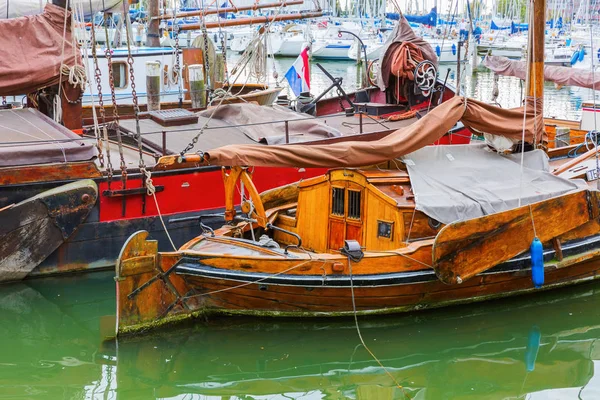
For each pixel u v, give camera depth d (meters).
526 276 11.59
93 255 12.98
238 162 11.00
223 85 19.42
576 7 44.12
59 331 11.13
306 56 19.69
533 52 12.64
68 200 12.48
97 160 13.49
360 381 9.83
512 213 10.90
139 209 13.17
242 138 14.66
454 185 11.55
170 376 9.85
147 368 10.05
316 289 10.64
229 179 11.45
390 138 11.69
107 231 12.99
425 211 10.93
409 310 11.30
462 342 10.84
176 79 20.53
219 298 10.73
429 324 11.30
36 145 12.57
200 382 9.74
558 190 11.80
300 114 15.96
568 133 18.36
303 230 12.04
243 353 10.42
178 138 14.37
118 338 10.35
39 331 11.12
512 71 20.03
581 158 13.48
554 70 19.70
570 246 11.68
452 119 11.85
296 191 12.98
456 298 11.44
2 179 12.12
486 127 12.23
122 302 10.20
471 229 10.64
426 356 10.43
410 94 17.47
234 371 10.00
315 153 11.17
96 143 14.07
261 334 10.91
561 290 12.30
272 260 10.52
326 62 54.03
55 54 14.37
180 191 13.45
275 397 9.42
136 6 41.75
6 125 13.74
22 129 13.55
